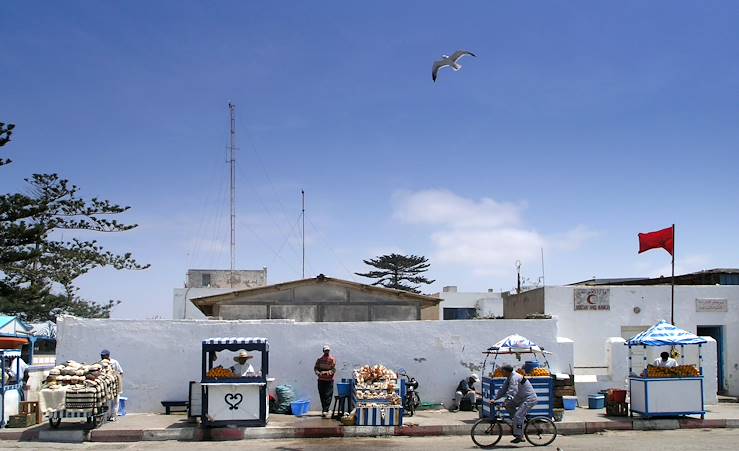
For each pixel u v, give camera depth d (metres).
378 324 20.11
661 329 18.39
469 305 52.62
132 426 16.64
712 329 24.89
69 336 19.33
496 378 17.30
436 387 20.06
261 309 24.23
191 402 17.62
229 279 52.91
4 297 33.69
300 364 19.73
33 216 33.25
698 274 28.03
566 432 17.06
